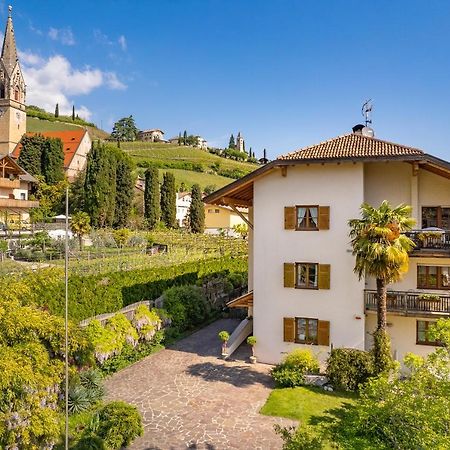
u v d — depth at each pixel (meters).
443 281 19.14
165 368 20.14
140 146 161.12
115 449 12.92
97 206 59.81
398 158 18.06
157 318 23.11
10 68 90.12
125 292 24.67
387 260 16.39
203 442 13.52
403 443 9.56
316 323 20.11
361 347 19.25
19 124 92.38
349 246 19.47
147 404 16.22
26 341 10.98
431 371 11.60
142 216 75.31
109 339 19.00
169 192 77.38
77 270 30.78
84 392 15.40
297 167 20.33
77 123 165.50
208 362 21.02
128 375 19.20
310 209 20.30
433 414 9.43
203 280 32.69
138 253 45.38
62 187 63.78
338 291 19.64
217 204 22.47
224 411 15.70
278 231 20.64
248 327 24.47
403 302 18.64
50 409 10.75
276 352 20.66
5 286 13.16
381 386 11.02
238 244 56.25
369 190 20.44
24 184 60.41
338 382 17.56
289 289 20.42
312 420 14.95
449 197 19.39
